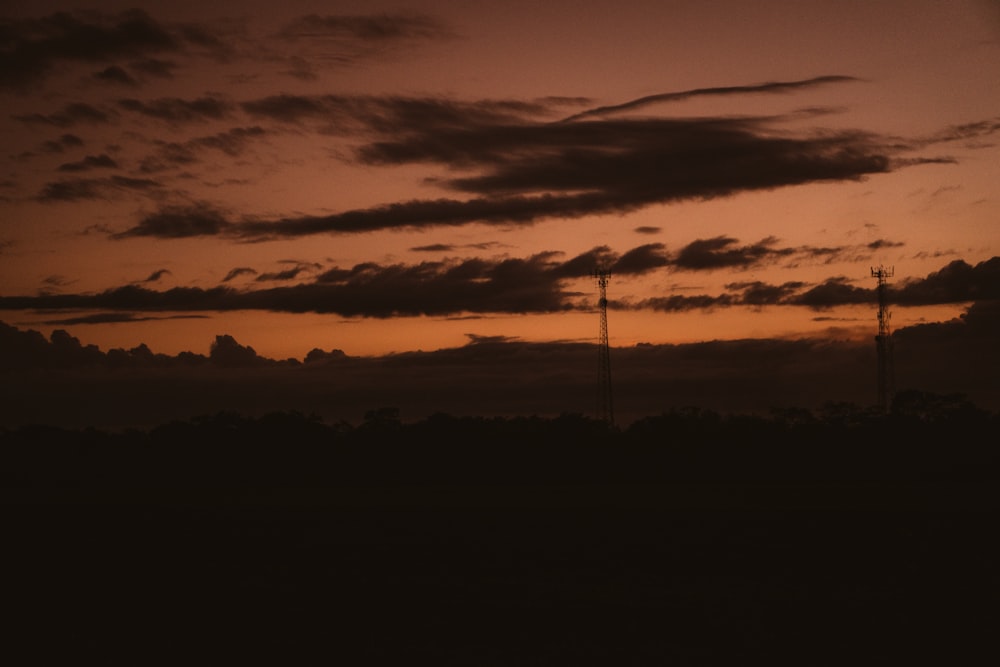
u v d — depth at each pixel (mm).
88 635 36125
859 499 76312
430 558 53062
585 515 68000
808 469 111500
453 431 131250
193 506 80938
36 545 60062
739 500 77500
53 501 87750
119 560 54219
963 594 40781
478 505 78500
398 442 130875
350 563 52094
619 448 123125
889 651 32531
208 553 56344
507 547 55906
